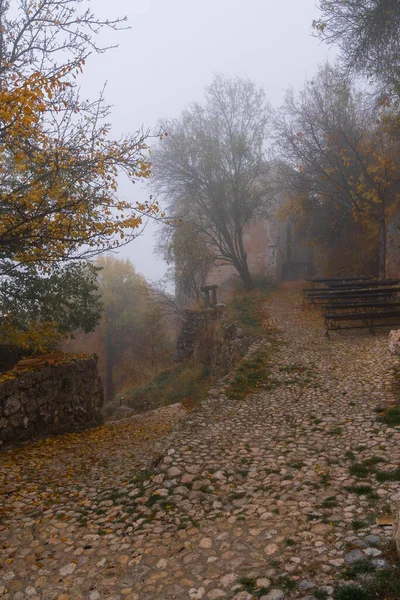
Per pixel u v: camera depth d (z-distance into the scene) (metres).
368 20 13.79
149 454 7.39
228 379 10.26
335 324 14.44
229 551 3.67
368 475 4.88
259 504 4.50
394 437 5.99
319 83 21.78
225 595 3.10
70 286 13.00
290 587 3.05
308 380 9.80
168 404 16.20
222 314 20.08
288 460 5.66
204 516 4.38
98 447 8.46
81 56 7.45
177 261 26.25
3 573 3.71
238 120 26.42
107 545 4.02
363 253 25.61
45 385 9.27
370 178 18.08
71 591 3.39
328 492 4.59
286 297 23.69
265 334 15.16
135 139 7.93
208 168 24.86
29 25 7.77
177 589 3.26
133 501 4.96
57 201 7.17
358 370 10.07
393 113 17.97
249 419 7.65
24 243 6.88
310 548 3.52
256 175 25.97
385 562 3.13
